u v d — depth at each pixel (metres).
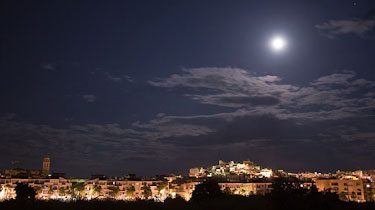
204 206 74.38
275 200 55.06
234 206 70.31
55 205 71.12
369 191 193.25
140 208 70.38
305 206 53.25
